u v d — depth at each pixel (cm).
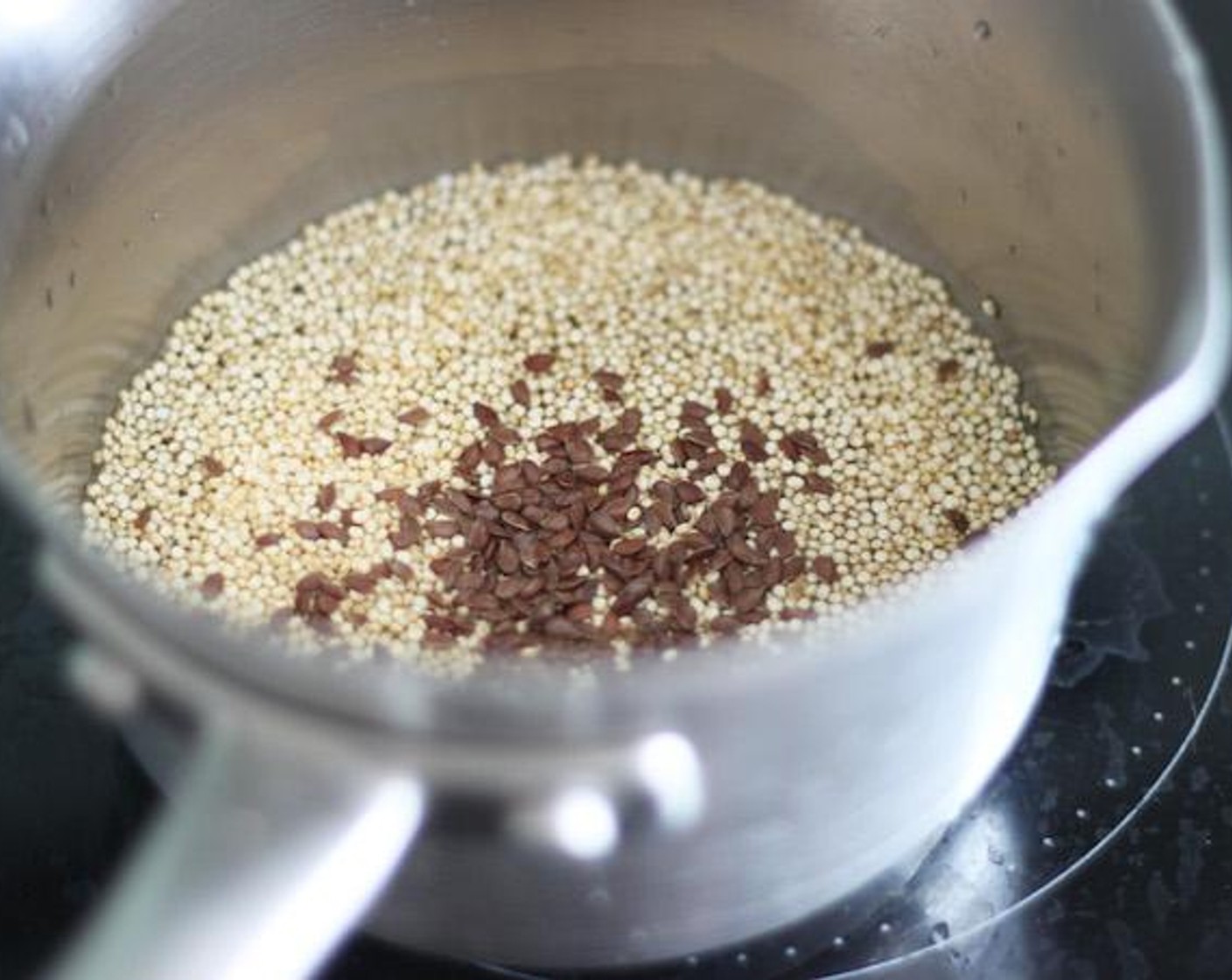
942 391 31
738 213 34
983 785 25
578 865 22
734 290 33
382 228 33
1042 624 23
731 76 32
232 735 20
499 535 29
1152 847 25
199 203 31
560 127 34
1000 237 31
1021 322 31
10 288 26
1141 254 25
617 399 31
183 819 20
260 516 30
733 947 25
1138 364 24
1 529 28
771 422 31
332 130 32
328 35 30
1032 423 31
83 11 27
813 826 22
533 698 19
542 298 33
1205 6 33
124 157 29
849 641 19
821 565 29
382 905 23
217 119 30
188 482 30
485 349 32
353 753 20
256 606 29
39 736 26
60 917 25
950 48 29
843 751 21
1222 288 21
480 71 32
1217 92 32
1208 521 28
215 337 32
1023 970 25
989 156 30
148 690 21
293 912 20
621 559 29
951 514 30
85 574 21
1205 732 26
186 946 19
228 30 29
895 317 32
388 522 30
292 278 33
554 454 30
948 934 25
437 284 33
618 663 27
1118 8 25
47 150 27
